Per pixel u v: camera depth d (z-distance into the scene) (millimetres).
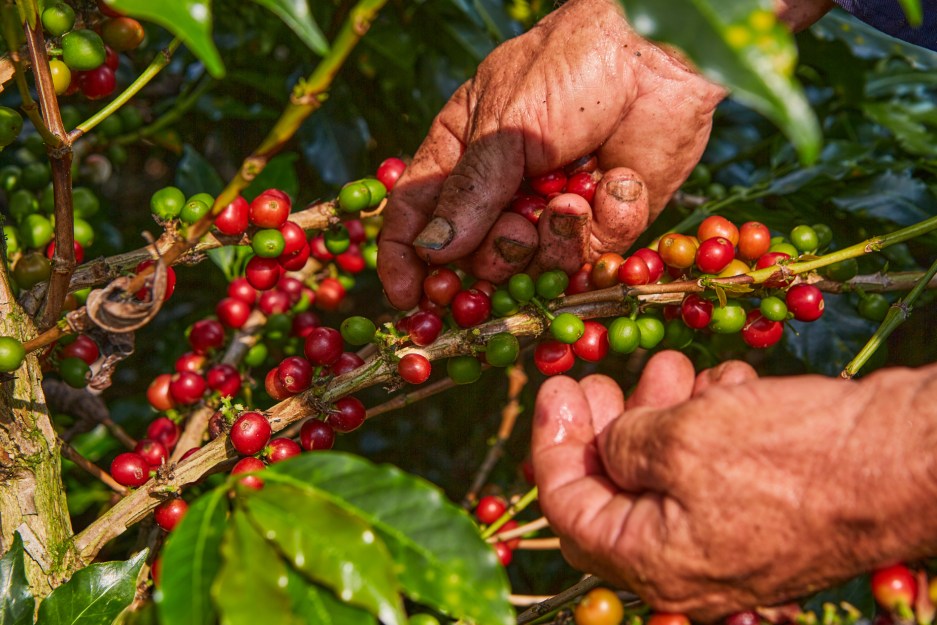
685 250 542
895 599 440
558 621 492
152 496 530
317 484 428
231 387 627
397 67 804
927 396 424
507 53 598
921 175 768
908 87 800
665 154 613
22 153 728
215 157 972
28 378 527
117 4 363
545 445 488
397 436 893
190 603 406
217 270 854
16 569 487
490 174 568
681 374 500
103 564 496
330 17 788
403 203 599
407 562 422
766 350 868
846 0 608
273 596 406
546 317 537
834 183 729
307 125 797
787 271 533
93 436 725
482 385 906
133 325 474
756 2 323
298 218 583
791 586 445
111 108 504
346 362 551
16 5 468
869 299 581
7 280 525
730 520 432
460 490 855
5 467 513
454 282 562
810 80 862
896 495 419
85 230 617
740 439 432
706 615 459
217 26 802
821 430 428
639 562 446
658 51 587
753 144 872
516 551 793
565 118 577
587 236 557
